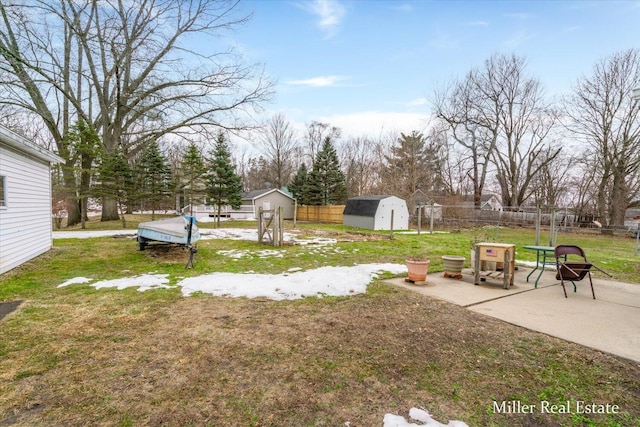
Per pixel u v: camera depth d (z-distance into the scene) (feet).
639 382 8.04
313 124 134.00
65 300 14.03
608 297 15.58
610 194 69.36
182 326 11.30
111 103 57.00
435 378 8.11
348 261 24.59
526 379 8.14
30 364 8.50
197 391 7.39
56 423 6.24
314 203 91.04
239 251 28.40
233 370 8.37
